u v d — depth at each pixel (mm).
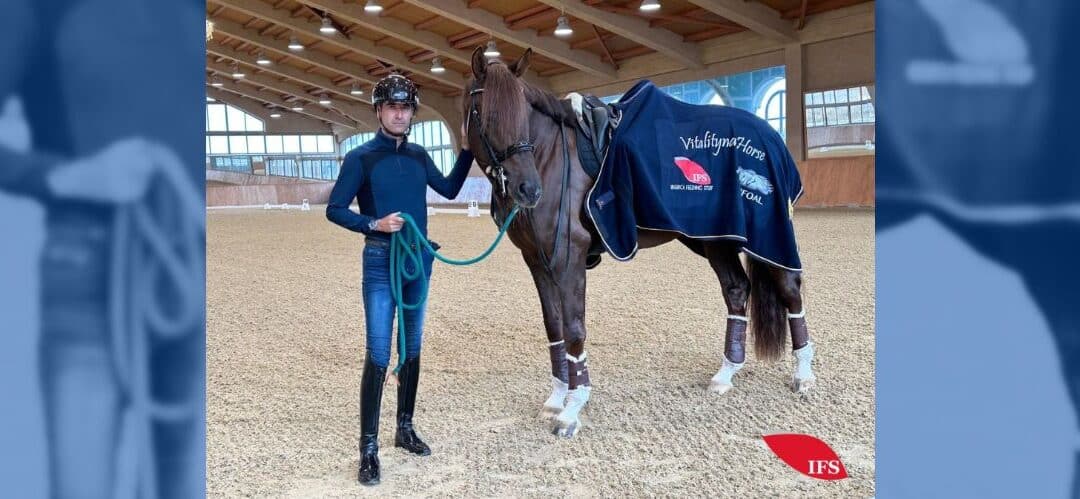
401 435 2354
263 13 16859
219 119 29031
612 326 4160
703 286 5504
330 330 4301
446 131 24188
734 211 2646
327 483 2111
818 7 12961
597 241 2641
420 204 2182
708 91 16016
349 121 28703
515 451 2322
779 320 2916
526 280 6176
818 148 14336
